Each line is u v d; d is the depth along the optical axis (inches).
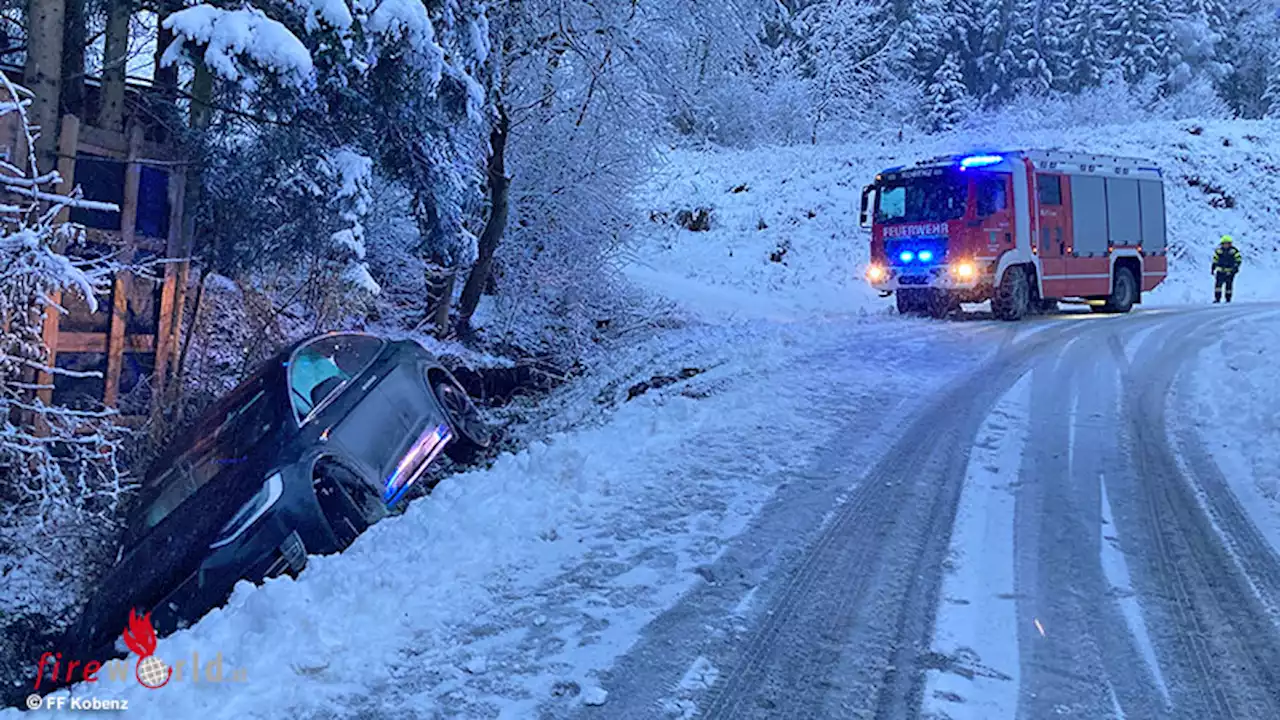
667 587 197.8
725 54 634.2
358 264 381.4
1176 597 197.5
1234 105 2511.1
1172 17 2335.1
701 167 1216.2
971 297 692.1
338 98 359.3
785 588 198.2
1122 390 406.3
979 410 364.8
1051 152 733.3
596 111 594.6
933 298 711.1
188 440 277.6
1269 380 387.5
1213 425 345.1
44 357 298.5
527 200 613.6
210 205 366.9
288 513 227.5
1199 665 168.9
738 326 629.9
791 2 1438.2
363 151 378.0
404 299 564.1
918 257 703.1
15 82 318.0
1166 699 157.1
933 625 182.1
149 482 270.4
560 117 601.6
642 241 695.7
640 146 620.4
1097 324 656.4
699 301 835.4
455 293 617.6
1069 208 737.6
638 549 218.7
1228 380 411.5
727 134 1339.8
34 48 295.6
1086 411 366.6
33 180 251.6
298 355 277.1
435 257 530.9
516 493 249.1
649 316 687.1
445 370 330.3
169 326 354.0
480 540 218.5
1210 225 1253.1
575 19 526.9
